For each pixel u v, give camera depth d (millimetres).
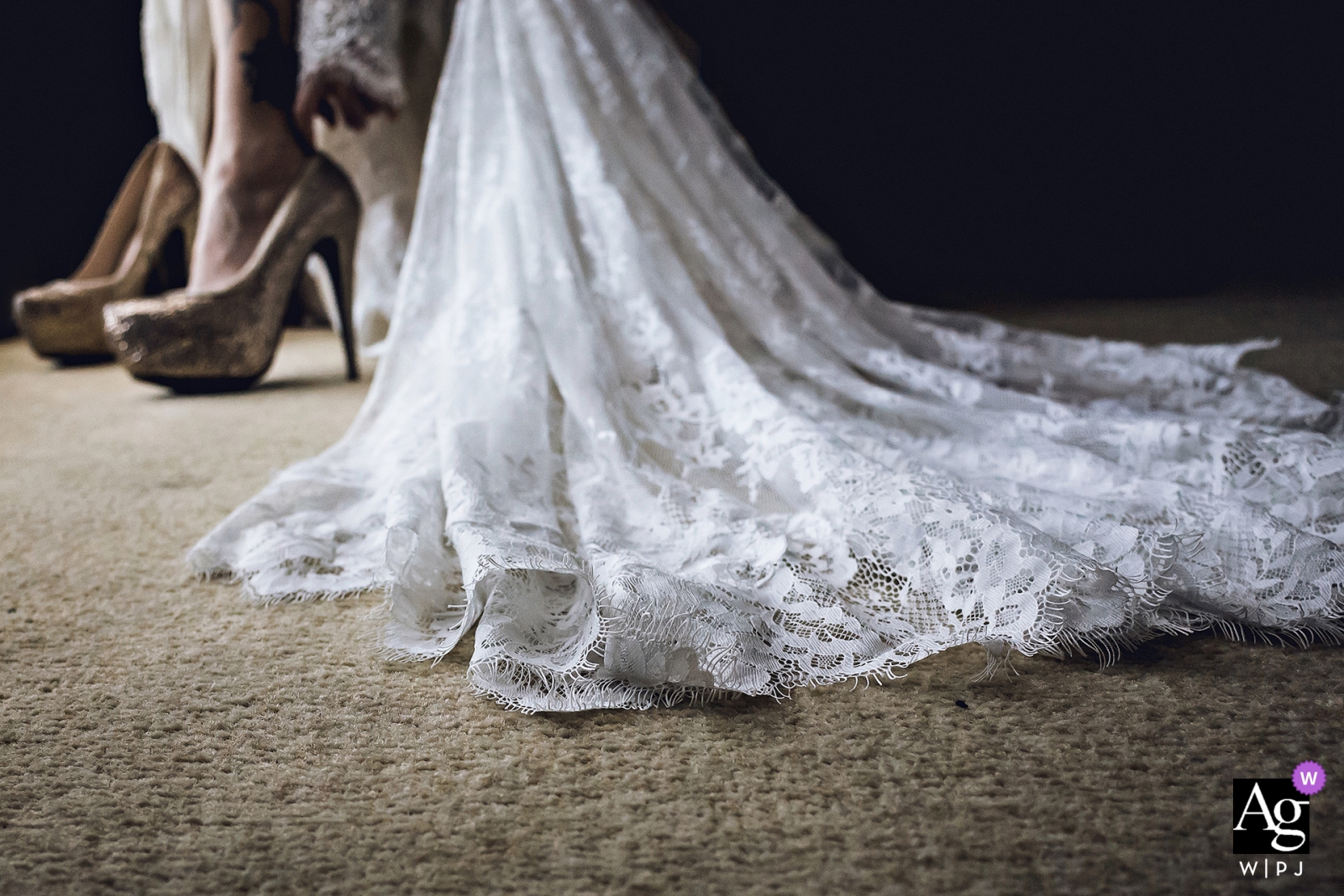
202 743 659
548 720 679
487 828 558
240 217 1925
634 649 706
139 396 1995
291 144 1946
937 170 4809
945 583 750
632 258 1185
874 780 587
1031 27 4625
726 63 4680
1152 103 4641
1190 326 2223
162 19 2273
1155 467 997
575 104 1270
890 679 717
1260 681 676
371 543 985
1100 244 3863
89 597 926
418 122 2047
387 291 2094
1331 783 559
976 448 1059
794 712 676
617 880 508
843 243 4211
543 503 962
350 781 611
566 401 1088
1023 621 690
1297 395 1264
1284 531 771
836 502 879
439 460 1017
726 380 1102
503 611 748
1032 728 634
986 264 3641
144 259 2459
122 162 3611
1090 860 506
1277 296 2596
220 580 962
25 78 3238
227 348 1857
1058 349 1402
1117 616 713
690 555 851
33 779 620
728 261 1288
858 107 4766
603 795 586
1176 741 608
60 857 542
